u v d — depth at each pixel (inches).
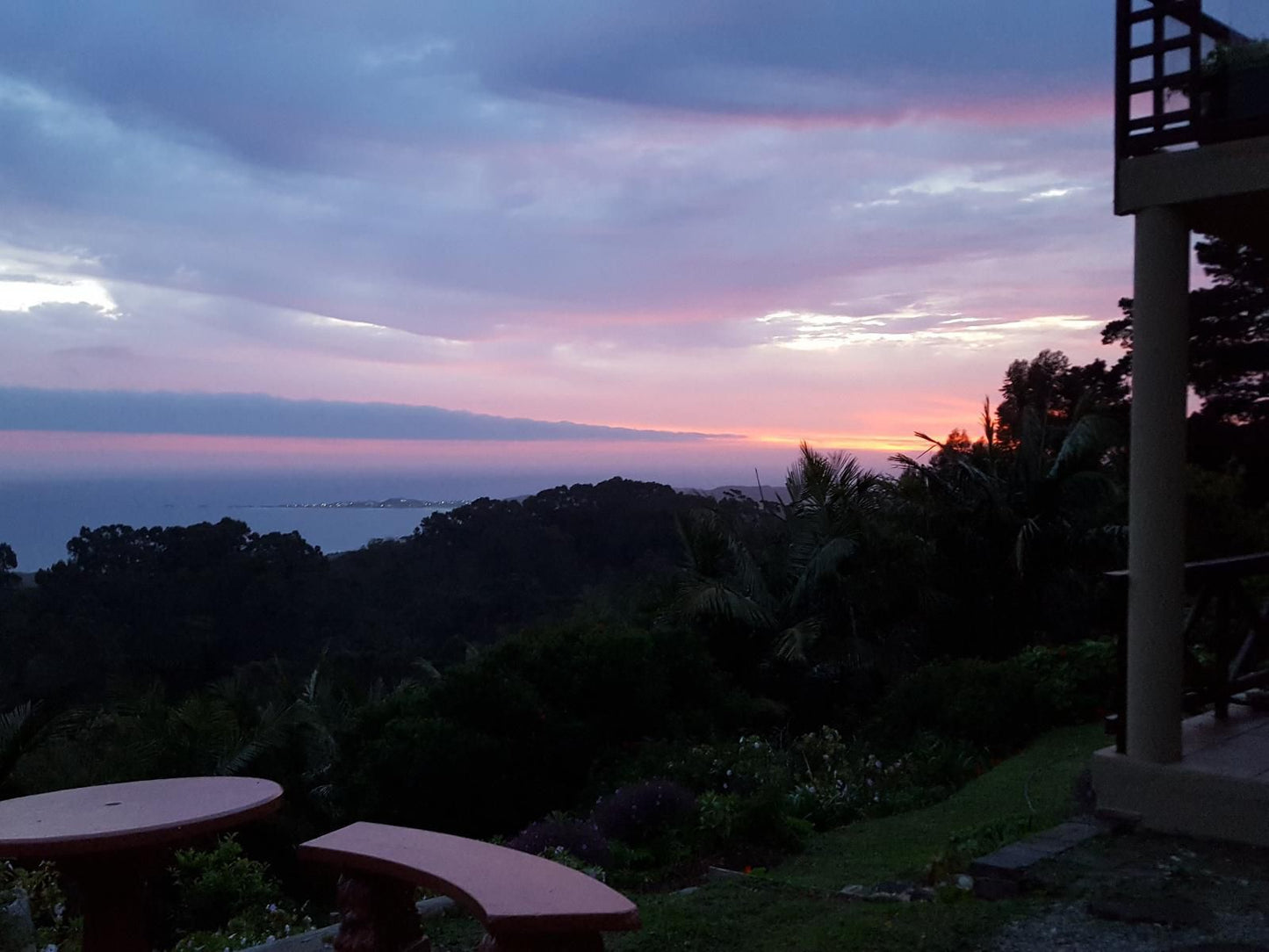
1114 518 661.3
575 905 114.4
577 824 342.0
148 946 157.8
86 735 727.7
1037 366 1070.4
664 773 460.4
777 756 470.9
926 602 645.9
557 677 530.3
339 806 517.0
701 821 335.3
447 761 468.4
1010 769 413.4
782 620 676.1
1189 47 216.4
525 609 1787.6
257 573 1862.7
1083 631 649.0
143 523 2185.0
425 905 216.8
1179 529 222.5
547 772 498.9
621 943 186.5
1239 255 882.1
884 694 613.6
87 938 152.2
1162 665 221.8
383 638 1695.4
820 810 390.6
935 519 666.8
